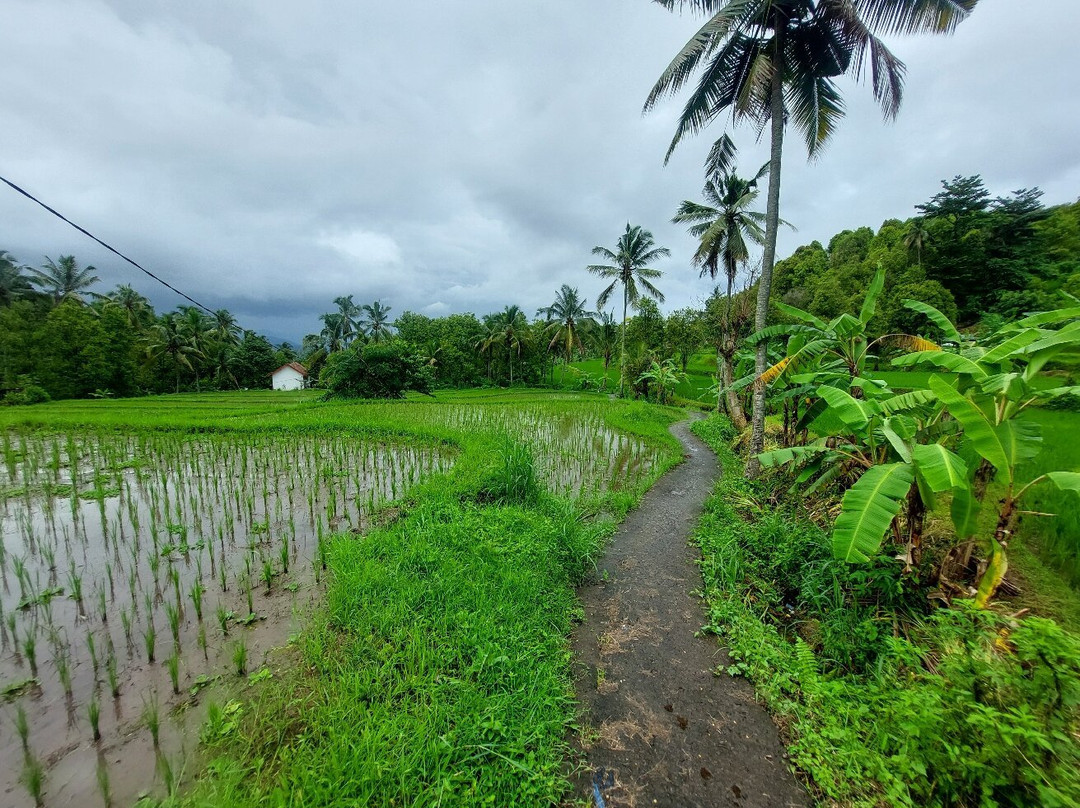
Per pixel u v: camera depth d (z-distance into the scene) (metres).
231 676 3.49
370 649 3.67
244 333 58.41
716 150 10.45
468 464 8.69
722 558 5.65
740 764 3.01
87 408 21.12
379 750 2.72
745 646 4.06
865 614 4.13
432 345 47.59
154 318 51.16
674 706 3.50
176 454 10.40
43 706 3.16
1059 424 10.04
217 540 5.93
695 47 7.68
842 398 5.03
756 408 9.36
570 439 13.78
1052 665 2.28
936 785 2.55
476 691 3.29
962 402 3.91
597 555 6.07
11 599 4.48
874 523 3.68
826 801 2.72
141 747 2.88
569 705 3.42
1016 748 2.23
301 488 8.12
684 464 11.66
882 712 3.10
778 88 8.49
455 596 4.37
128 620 4.04
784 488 7.94
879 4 7.52
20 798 2.52
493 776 2.68
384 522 6.46
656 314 35.66
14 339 30.98
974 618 3.22
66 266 41.34
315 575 4.99
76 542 5.79
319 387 50.06
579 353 55.59
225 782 2.54
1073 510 5.42
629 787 2.83
